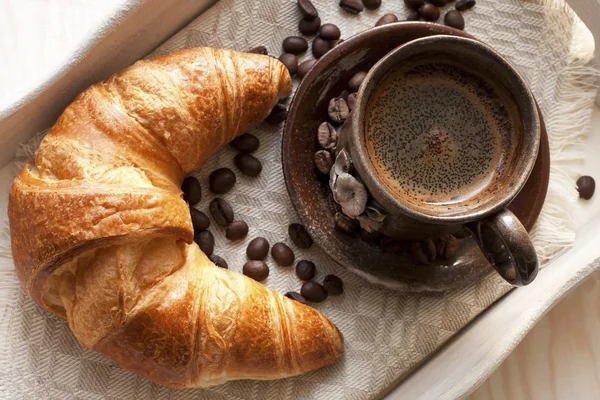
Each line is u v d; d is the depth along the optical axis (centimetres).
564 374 60
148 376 53
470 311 57
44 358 55
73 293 52
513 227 49
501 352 54
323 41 57
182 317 52
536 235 58
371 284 57
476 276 55
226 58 54
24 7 59
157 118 52
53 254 50
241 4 57
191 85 53
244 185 57
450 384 54
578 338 60
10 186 56
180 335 52
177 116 52
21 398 55
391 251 55
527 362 60
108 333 51
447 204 52
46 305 53
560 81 58
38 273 51
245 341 53
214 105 53
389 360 57
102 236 50
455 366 55
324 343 55
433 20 58
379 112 52
